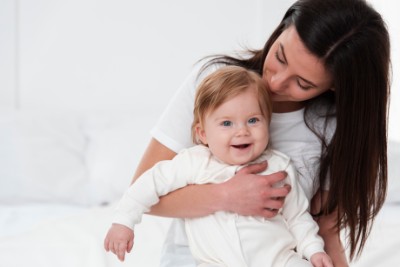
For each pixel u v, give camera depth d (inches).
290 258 47.0
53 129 104.7
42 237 72.4
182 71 115.0
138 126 107.1
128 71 115.2
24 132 101.7
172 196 49.0
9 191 96.7
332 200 51.5
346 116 48.5
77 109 115.6
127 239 47.6
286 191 47.1
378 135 49.9
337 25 44.9
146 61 115.0
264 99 48.5
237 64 53.9
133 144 103.8
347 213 51.3
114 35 114.3
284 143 52.7
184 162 49.9
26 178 97.6
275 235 47.4
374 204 52.3
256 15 113.1
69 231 74.3
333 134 51.7
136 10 113.7
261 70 52.6
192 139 52.8
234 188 46.6
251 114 47.7
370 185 51.0
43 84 115.2
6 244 69.7
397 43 110.0
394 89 112.2
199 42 114.3
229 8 113.2
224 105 47.6
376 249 70.7
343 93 47.3
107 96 115.7
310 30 44.6
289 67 46.0
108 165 101.8
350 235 52.3
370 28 46.4
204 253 48.0
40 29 113.7
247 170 48.0
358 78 46.8
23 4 113.1
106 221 79.0
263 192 46.3
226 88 47.6
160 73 115.2
